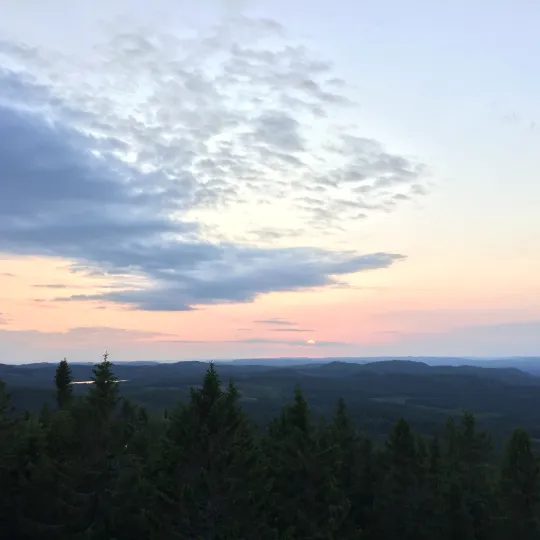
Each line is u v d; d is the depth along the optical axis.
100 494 33.09
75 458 34.12
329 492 33.09
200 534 26.53
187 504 26.09
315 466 33.22
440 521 40.19
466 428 55.34
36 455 35.81
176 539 26.39
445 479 47.12
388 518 40.56
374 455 46.72
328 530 31.73
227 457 27.31
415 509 40.22
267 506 31.14
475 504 46.28
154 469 29.80
